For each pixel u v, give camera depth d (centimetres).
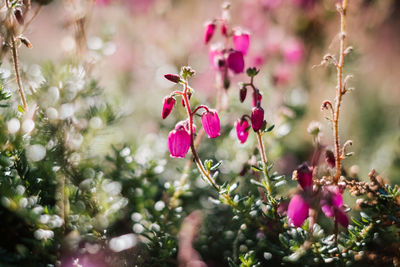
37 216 40
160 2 65
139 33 66
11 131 42
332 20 63
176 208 45
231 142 50
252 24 68
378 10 57
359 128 60
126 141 50
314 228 42
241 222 45
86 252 43
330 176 43
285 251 43
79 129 46
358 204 42
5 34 43
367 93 68
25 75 46
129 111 50
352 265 43
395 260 42
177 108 53
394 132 56
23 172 43
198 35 66
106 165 47
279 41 64
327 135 57
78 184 45
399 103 69
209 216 48
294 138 55
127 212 45
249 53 60
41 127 45
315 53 64
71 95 46
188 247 45
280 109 52
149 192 46
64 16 48
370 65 66
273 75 58
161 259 43
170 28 66
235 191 48
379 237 43
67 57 47
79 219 43
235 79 58
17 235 42
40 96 45
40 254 41
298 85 62
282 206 46
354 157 54
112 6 62
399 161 51
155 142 52
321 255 42
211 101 56
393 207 42
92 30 58
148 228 44
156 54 65
